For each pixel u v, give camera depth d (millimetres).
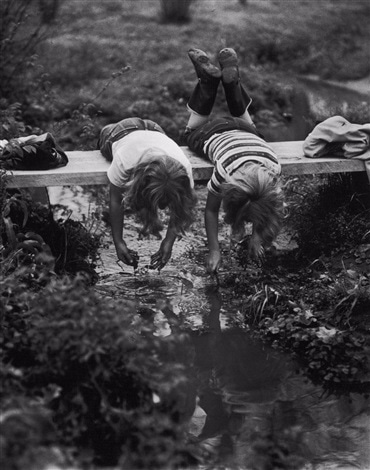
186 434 3588
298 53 11930
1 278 4023
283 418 3822
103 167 5371
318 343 4414
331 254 5469
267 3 13555
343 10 13516
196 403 3939
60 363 3426
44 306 3582
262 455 3494
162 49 10914
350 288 4879
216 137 5344
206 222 5168
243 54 11438
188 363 4316
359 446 3590
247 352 4484
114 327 3500
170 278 5445
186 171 4641
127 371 3547
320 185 6266
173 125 8875
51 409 3441
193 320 4836
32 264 4531
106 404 3346
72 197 7082
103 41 10930
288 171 5484
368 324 4637
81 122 8219
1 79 8781
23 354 3652
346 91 10773
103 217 6301
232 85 5672
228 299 5145
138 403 3572
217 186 4988
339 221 5652
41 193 6184
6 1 9227
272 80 10727
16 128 6398
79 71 9875
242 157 4910
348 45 12516
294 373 4285
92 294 4035
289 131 9383
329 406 3949
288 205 6207
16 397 3037
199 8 12930
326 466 3422
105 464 3250
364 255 5277
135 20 11945
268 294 4938
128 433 3361
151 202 4469
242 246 5742
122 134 5340
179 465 3299
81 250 5594
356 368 4250
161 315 4879
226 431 3686
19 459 2637
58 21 10930
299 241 5891
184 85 9836
